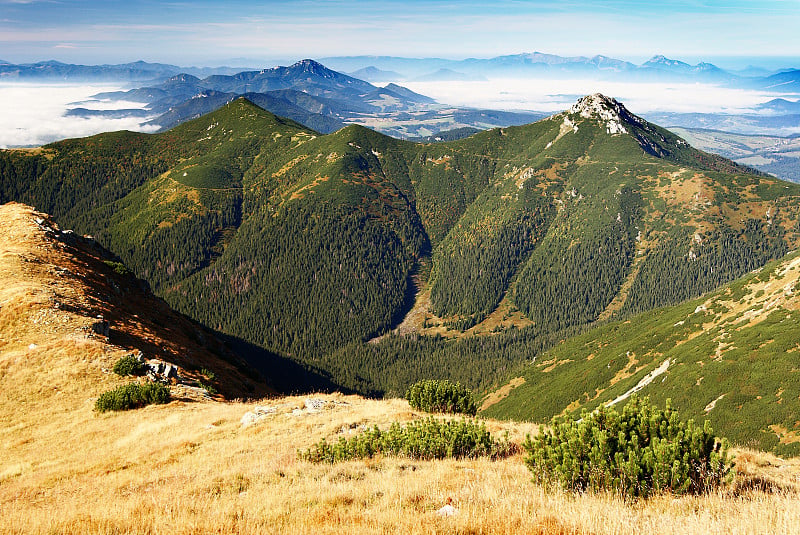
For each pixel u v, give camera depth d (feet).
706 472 42.50
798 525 32.40
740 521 33.55
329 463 64.13
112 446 92.17
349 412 97.86
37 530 43.04
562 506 38.70
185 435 91.30
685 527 32.96
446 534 33.99
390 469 57.41
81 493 62.34
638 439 45.55
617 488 41.19
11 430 107.14
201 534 37.63
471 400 102.17
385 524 36.73
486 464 59.00
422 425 71.82
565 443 45.78
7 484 75.66
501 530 34.37
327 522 38.11
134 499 52.44
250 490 52.31
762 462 64.49
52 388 126.31
